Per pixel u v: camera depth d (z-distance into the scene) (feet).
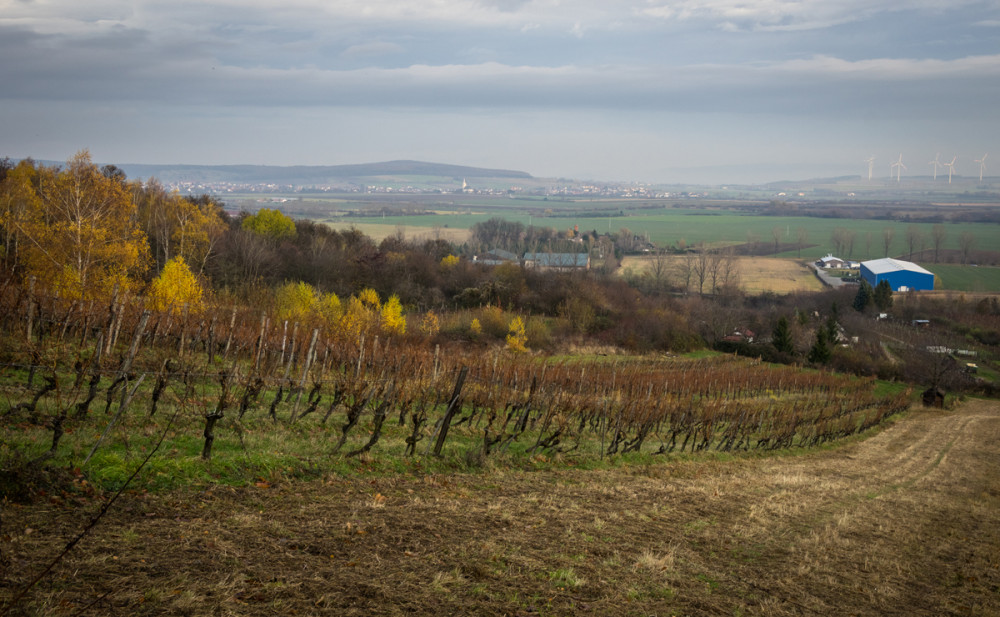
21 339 61.11
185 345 81.25
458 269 296.71
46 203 150.41
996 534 58.80
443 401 84.84
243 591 24.07
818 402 161.68
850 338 295.48
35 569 23.07
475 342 193.47
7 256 133.90
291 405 66.74
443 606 25.77
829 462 99.40
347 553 29.99
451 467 54.08
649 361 209.67
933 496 76.84
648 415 83.51
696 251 551.59
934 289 406.21
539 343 208.44
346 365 72.69
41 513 28.48
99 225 143.84
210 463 39.65
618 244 555.28
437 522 37.22
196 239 208.85
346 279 265.34
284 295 163.73
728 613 30.40
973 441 141.69
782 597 33.86
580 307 249.96
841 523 52.90
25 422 41.22
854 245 643.45
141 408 51.21
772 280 453.58
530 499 46.68
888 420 167.73
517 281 277.23
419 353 88.28
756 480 71.10
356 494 40.52
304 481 41.60
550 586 29.94
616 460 71.20
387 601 25.34
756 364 231.50
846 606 34.19
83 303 74.38
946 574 43.34
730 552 40.75
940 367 238.27
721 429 113.70
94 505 30.58
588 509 46.52
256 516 33.09
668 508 50.24
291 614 22.90
